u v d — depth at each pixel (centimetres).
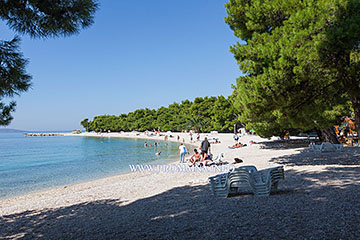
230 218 436
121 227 462
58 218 633
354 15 591
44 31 396
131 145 5369
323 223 362
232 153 2150
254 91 776
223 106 6531
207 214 481
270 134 2133
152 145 5006
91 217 595
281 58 687
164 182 1065
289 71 696
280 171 641
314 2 706
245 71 1114
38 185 1495
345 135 2258
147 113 11475
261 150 2153
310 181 701
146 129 11338
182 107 10138
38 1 361
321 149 1539
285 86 712
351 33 579
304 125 1035
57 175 1852
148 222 475
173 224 440
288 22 757
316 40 630
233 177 617
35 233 509
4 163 2708
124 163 2403
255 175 645
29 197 1152
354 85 746
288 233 338
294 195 555
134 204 688
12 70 358
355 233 316
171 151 3531
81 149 4641
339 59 680
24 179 1722
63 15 381
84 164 2448
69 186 1391
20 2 361
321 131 1984
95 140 8619
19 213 768
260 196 585
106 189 1070
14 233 530
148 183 1091
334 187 591
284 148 2116
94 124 16038
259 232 354
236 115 6331
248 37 1101
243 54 865
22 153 3991
